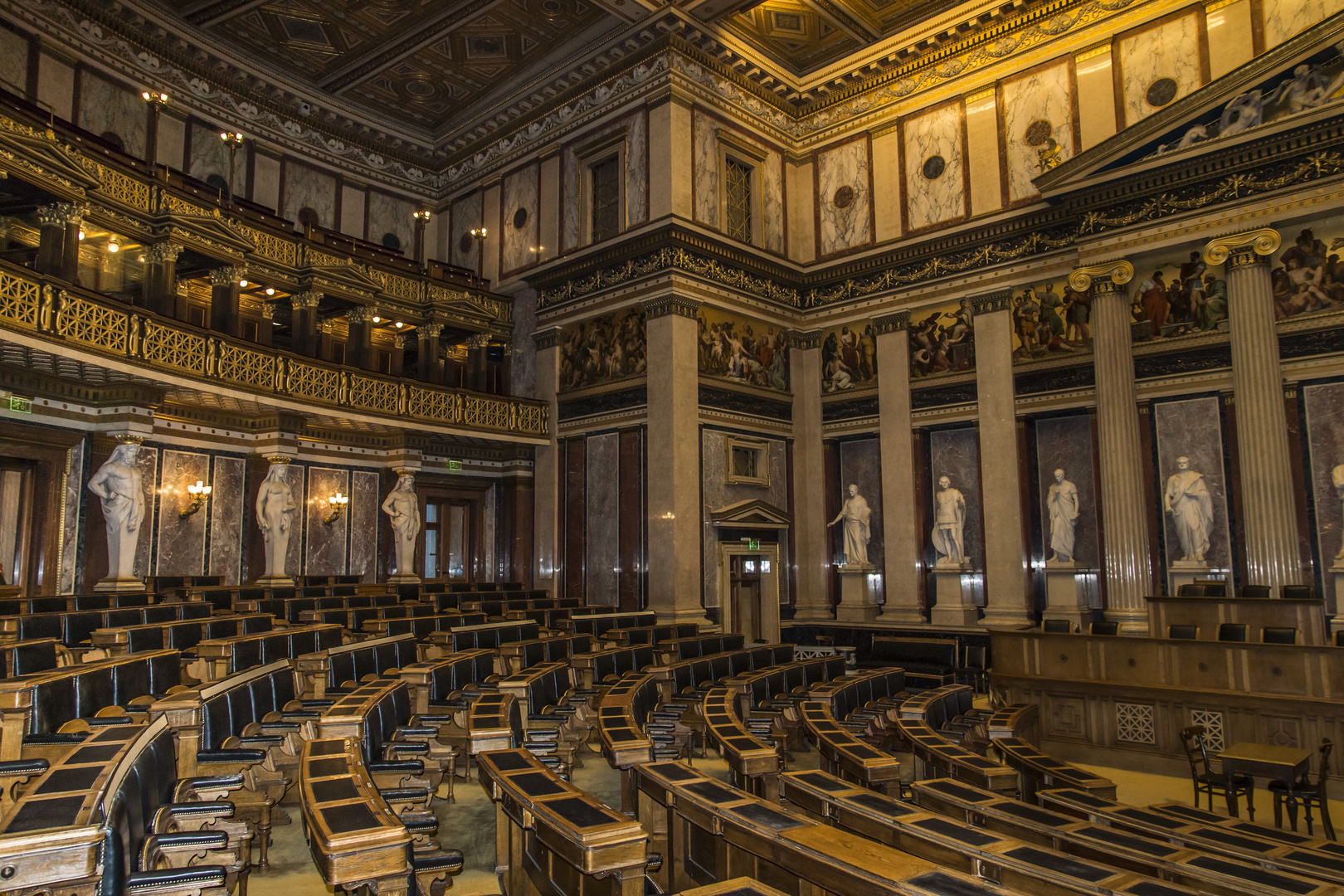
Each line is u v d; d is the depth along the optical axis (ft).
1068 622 48.49
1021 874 13.79
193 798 18.10
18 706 19.36
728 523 67.56
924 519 68.69
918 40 69.97
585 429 72.64
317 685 29.48
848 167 75.66
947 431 68.80
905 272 71.15
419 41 71.46
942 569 66.13
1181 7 59.36
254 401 57.00
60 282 44.11
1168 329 58.54
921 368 70.08
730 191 72.69
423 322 75.51
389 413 65.62
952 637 64.54
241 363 56.24
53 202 50.65
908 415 69.92
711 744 27.48
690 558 65.10
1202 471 56.65
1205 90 53.78
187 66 70.08
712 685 38.27
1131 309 60.18
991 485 64.69
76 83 62.13
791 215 77.56
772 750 22.21
